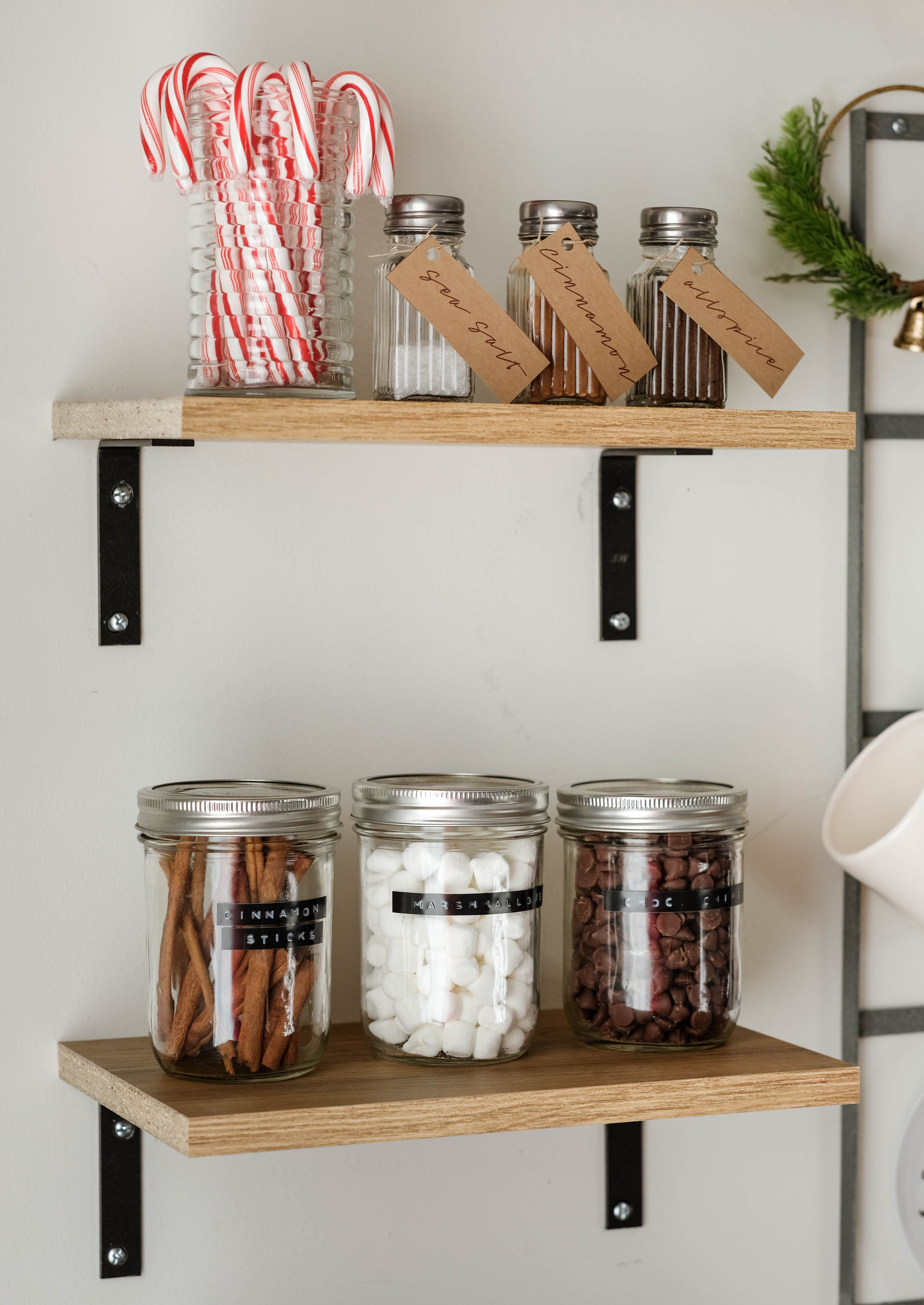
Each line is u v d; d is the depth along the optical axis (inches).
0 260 34.2
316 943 31.2
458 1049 31.6
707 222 33.9
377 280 33.3
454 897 31.5
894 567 42.0
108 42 34.9
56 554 34.8
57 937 34.9
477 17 37.8
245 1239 36.2
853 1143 41.3
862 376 41.2
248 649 36.4
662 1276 39.9
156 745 35.7
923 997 42.2
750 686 40.9
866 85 41.3
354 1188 37.2
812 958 41.6
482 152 38.0
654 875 32.9
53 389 34.7
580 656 39.3
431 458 37.8
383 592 37.5
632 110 39.3
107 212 35.0
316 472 36.8
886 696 42.1
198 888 30.2
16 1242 34.5
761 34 40.3
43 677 34.7
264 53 36.1
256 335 29.9
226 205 30.0
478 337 30.7
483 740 38.4
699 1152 40.3
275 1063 30.4
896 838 36.3
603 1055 33.5
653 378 33.4
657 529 39.9
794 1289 41.2
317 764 37.0
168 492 35.6
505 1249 38.5
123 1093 30.6
